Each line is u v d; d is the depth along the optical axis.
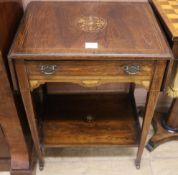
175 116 1.48
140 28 1.06
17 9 1.18
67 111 1.50
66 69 0.96
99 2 1.27
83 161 1.46
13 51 0.91
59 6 1.22
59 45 0.95
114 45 0.96
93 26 1.07
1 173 1.37
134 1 1.31
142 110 1.67
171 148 1.53
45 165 1.43
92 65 0.95
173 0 1.24
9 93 1.00
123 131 1.40
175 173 1.41
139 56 0.91
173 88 1.16
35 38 0.99
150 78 1.00
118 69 0.97
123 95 1.61
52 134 1.38
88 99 1.58
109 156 1.48
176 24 1.04
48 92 1.64
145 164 1.45
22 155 1.29
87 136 1.37
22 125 1.21
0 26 0.92
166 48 0.95
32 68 0.95
